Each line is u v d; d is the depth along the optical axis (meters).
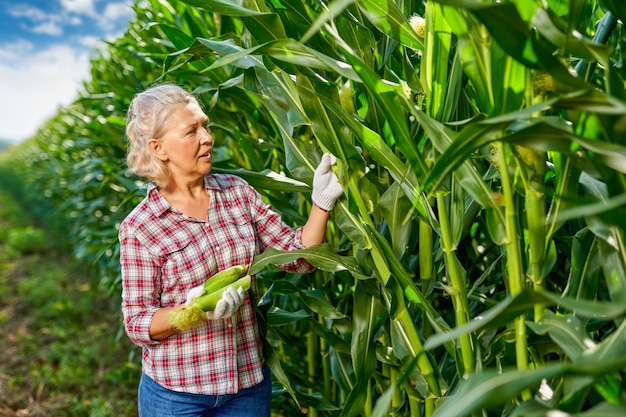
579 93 0.96
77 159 5.26
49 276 6.96
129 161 1.70
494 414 1.52
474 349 1.37
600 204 0.88
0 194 19.97
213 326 1.67
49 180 8.00
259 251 1.83
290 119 1.59
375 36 1.65
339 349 1.84
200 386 1.67
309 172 1.71
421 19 1.44
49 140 8.48
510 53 1.04
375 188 1.64
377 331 1.63
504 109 1.16
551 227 1.20
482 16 0.99
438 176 1.11
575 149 1.10
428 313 1.46
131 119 1.69
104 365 4.18
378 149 1.46
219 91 1.96
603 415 0.95
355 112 1.72
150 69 3.32
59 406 3.57
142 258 1.66
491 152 1.22
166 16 2.68
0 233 11.05
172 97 1.64
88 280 6.78
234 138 2.17
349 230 1.58
